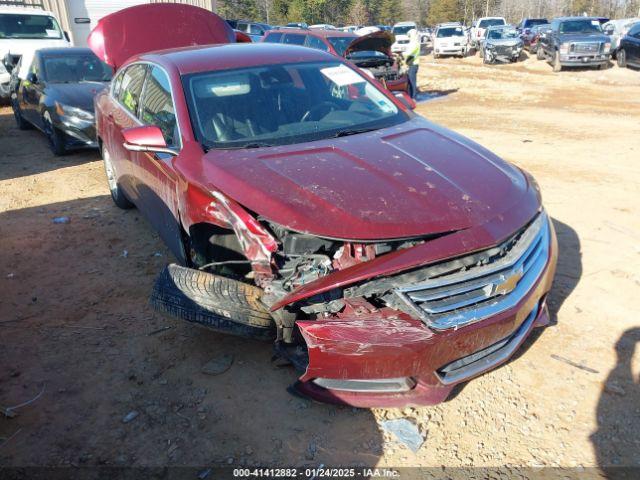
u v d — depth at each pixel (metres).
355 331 2.60
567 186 6.63
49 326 3.93
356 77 4.54
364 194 2.89
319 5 81.19
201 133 3.72
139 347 3.63
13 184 7.57
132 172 4.89
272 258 2.81
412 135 3.77
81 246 5.36
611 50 22.19
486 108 13.20
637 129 10.02
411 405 2.74
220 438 2.83
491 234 2.75
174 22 6.68
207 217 3.21
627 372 3.21
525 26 33.69
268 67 4.32
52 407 3.10
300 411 2.99
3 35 14.28
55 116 8.53
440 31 29.36
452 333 2.63
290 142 3.65
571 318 3.76
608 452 2.67
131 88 5.10
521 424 2.86
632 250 4.79
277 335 2.93
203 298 3.01
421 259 2.59
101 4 22.00
